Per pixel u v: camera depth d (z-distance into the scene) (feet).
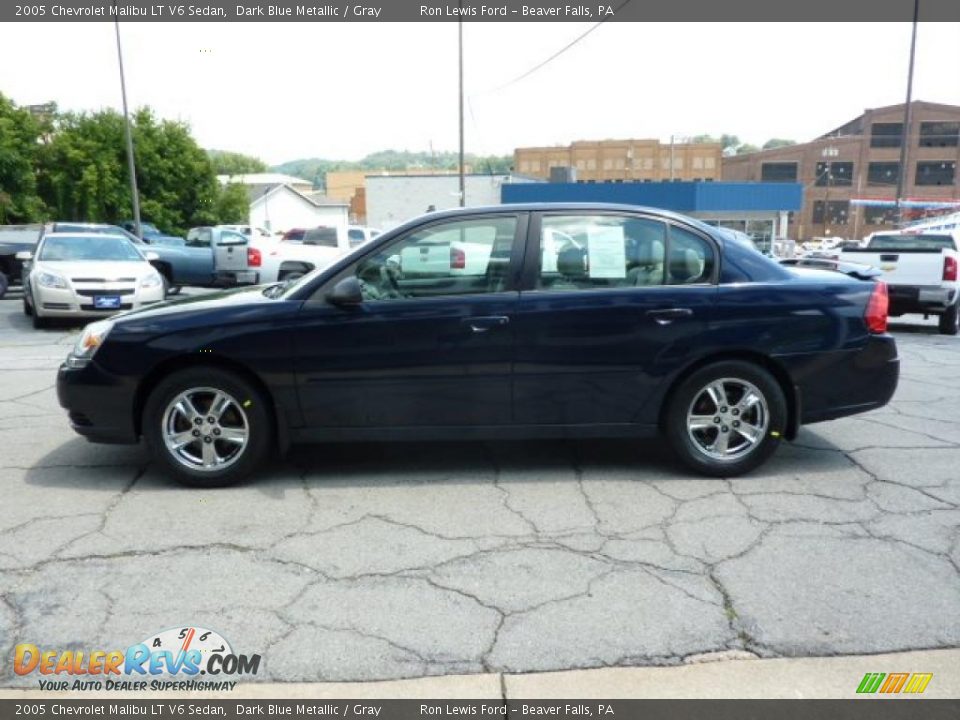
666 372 13.76
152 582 10.32
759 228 127.95
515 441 16.70
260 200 223.92
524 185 124.88
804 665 8.61
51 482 14.11
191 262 48.93
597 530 11.99
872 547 11.37
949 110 239.50
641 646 8.93
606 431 14.06
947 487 13.85
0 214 99.09
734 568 10.72
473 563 10.89
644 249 13.96
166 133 122.21
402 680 8.37
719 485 13.93
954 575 10.52
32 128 109.60
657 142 261.85
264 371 13.38
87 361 13.52
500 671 8.52
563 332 13.55
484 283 13.73
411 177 133.39
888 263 38.22
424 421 13.82
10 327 36.06
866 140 246.88
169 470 13.70
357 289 13.17
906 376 24.89
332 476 14.46
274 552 11.22
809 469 14.83
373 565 10.83
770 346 13.75
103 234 39.34
